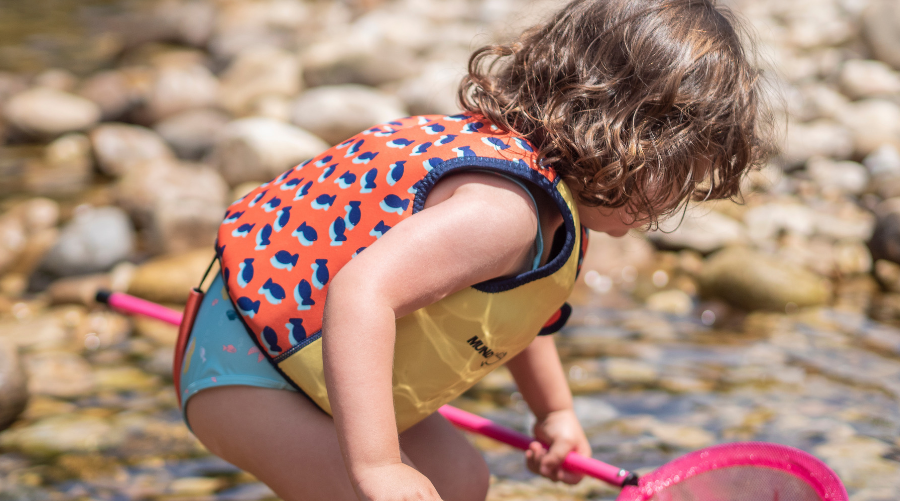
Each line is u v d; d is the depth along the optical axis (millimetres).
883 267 4172
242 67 7223
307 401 1462
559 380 1912
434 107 5910
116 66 8445
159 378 2943
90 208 4766
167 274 3662
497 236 1323
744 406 2750
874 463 2318
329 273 1416
